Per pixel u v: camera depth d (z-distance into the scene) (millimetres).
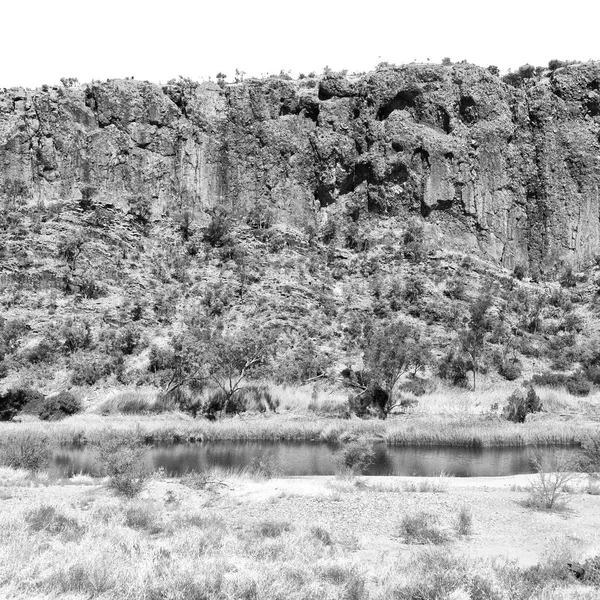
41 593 12578
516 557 16875
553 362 66562
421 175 83438
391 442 43219
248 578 13469
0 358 56969
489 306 71188
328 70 98750
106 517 19656
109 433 40062
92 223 76188
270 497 23484
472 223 82625
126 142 82312
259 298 71188
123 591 12922
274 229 82500
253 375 58969
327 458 37750
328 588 13516
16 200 77938
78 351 61156
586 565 14914
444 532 19141
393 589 13500
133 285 71125
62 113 81938
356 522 20328
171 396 54719
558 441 43312
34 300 66875
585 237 83562
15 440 33969
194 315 68250
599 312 73750
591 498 24562
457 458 37688
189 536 17375
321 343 66688
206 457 37406
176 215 81562
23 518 18547
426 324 70000
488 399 57406
